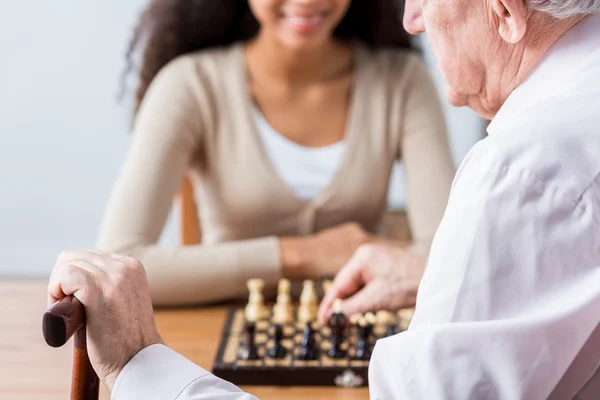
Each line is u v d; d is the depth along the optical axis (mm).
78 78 4418
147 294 1150
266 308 1902
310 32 2207
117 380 1090
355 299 1746
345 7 2242
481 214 944
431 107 2420
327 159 2359
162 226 2100
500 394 933
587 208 923
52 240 4523
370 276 1776
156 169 2141
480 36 1078
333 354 1563
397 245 2084
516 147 952
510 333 923
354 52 2436
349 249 2043
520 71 1081
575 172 934
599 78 1007
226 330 1728
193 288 1927
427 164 2328
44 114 4449
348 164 2346
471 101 1171
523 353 926
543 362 928
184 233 2447
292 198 2297
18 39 4375
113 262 1140
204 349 1651
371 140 2367
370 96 2387
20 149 4469
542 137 953
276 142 2344
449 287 957
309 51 2303
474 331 932
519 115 1014
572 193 927
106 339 1094
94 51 4395
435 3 1092
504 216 937
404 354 965
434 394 937
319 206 2320
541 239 927
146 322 1138
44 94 4434
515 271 935
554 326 920
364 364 1520
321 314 1764
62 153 4480
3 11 4348
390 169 2418
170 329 1780
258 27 2438
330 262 2014
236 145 2316
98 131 4465
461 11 1077
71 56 4402
